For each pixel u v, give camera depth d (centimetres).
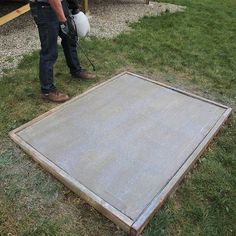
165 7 684
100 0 680
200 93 371
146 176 247
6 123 301
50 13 290
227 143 297
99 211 225
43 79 325
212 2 820
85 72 379
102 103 331
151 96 348
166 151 272
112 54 443
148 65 424
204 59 452
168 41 500
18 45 457
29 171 254
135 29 539
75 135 285
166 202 234
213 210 233
